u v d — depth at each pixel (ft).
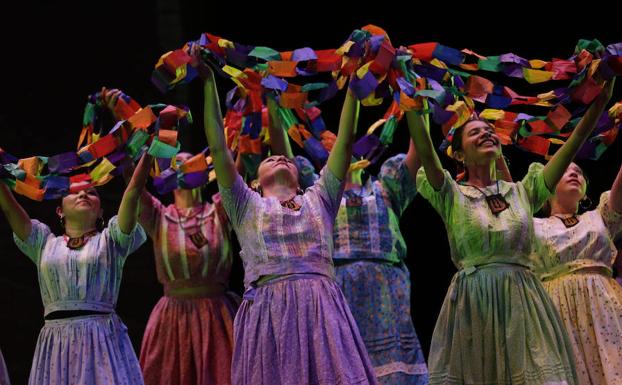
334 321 24.25
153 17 40.34
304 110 29.55
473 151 26.78
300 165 31.14
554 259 28.45
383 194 30.42
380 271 29.40
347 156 26.02
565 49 39.14
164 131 26.30
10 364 36.47
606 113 27.78
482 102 27.12
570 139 26.30
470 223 25.75
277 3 40.01
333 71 26.13
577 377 25.25
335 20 40.06
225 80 39.52
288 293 24.54
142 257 38.24
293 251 25.07
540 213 34.81
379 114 41.50
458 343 25.11
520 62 26.68
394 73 25.21
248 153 30.42
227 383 29.25
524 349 24.43
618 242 31.07
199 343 29.71
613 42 38.68
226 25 40.01
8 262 37.19
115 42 40.16
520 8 39.37
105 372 26.55
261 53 25.94
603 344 27.07
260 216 25.49
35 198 28.27
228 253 30.76
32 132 38.91
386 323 28.99
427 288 41.70
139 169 27.37
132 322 37.68
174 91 40.24
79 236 28.35
